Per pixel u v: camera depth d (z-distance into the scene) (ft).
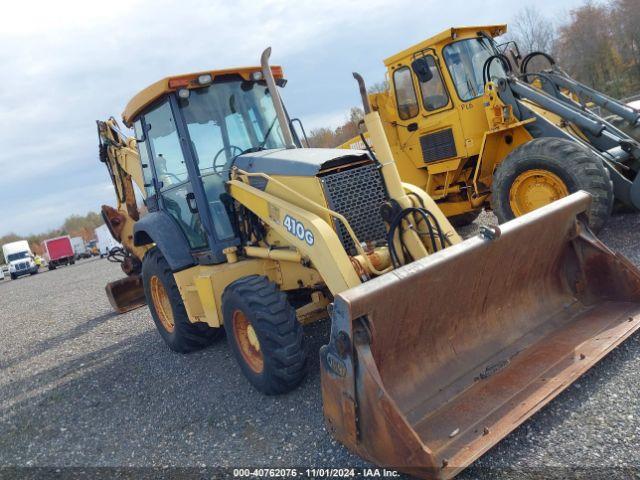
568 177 18.17
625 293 11.89
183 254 15.49
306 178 12.10
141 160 17.51
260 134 15.31
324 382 8.90
